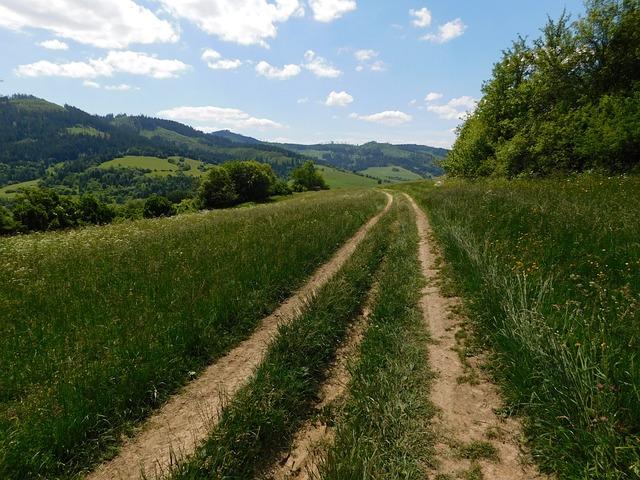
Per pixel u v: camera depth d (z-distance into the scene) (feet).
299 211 61.00
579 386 10.79
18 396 13.21
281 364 15.16
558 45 79.97
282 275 27.02
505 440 11.48
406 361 15.80
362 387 14.11
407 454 11.00
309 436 12.81
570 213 28.35
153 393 14.12
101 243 36.47
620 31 70.44
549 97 83.30
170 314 19.04
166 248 32.42
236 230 41.93
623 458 9.06
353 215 60.49
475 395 13.71
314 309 20.11
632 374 10.66
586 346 12.38
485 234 29.43
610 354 11.57
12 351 15.38
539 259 21.61
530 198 38.78
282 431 12.76
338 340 19.10
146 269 26.13
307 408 14.23
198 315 19.44
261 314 22.26
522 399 12.66
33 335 16.70
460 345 17.28
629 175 50.19
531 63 87.92
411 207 78.48
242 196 268.82
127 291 22.08
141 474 10.03
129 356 15.55
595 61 75.41
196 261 28.07
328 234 40.91
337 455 10.49
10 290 22.38
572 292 17.02
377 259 32.76
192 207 227.81
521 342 13.83
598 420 9.92
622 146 58.13
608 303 15.35
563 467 9.85
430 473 10.46
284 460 11.80
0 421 11.64
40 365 14.56
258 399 12.93
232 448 11.33
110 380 13.91
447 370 15.42
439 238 37.65
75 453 11.37
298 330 17.49
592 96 74.59
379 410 12.65
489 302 18.34
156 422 13.24
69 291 22.03
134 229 47.06
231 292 22.20
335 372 16.65
